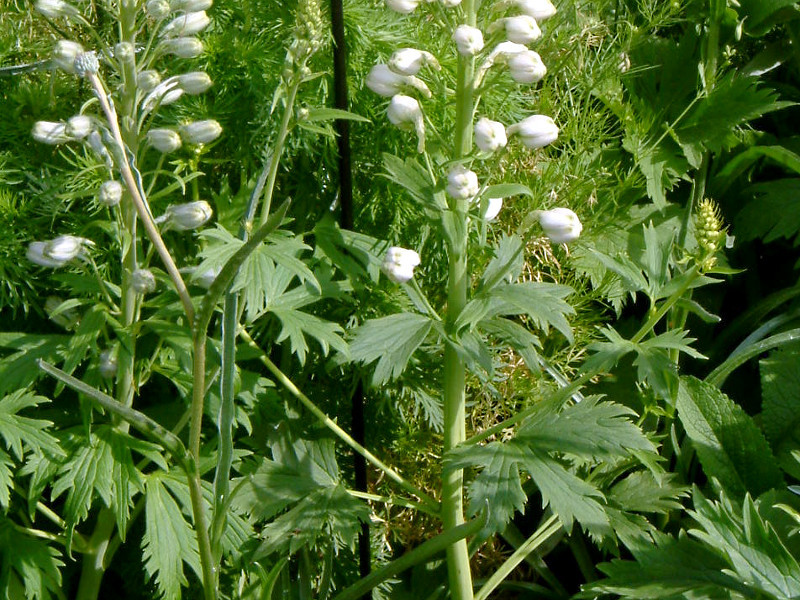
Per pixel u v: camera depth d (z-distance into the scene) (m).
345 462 0.79
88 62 0.49
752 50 1.07
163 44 0.57
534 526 0.87
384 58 0.74
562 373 0.86
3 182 0.66
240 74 0.70
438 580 0.81
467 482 0.83
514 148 0.83
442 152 0.70
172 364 0.63
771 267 1.04
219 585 0.68
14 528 0.59
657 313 0.67
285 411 0.71
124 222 0.58
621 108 0.91
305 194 0.75
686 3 0.91
